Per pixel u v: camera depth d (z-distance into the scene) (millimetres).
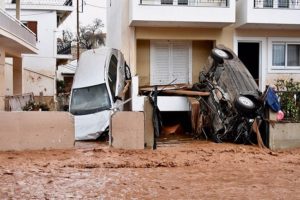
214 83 21672
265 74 24625
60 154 16062
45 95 38125
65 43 45250
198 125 21141
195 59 25172
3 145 16578
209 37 24406
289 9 23312
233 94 20547
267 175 13047
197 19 22875
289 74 24812
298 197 10352
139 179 12227
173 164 14641
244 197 10289
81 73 23250
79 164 14281
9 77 35969
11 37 24875
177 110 22031
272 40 24766
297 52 25047
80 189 10906
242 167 14344
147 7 22594
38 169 13414
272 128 18438
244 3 23375
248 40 24672
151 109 17922
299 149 18438
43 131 16922
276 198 10234
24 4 38000
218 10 23016
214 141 20125
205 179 12359
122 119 17312
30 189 10820
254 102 19391
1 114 16578
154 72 24891
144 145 17531
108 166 14148
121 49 24406
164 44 24953
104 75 22453
